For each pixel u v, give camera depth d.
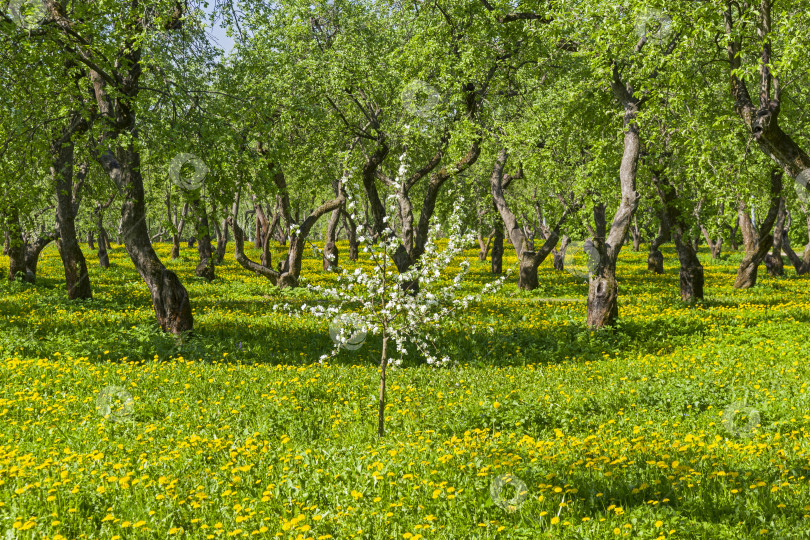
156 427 8.44
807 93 20.58
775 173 23.86
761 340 14.23
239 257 27.20
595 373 12.30
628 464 6.52
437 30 20.62
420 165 26.53
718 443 7.17
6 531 5.00
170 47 15.30
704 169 15.92
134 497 5.82
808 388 9.25
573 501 5.49
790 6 11.62
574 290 27.91
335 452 7.36
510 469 6.42
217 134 14.36
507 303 23.34
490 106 22.30
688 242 23.28
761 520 4.91
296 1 23.00
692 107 16.47
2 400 8.98
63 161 20.95
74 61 14.11
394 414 9.20
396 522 5.30
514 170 29.16
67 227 21.52
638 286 30.38
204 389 10.50
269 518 5.41
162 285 15.54
